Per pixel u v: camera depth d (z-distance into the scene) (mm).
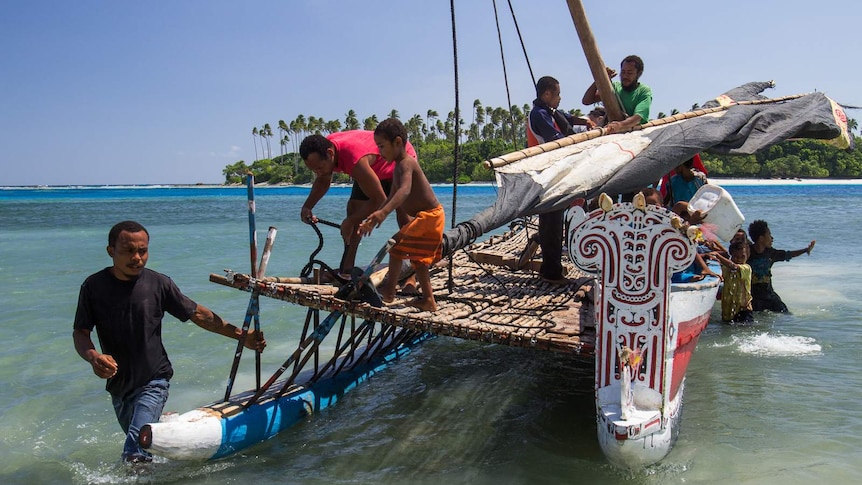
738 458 4578
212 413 4859
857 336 7762
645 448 4176
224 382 6422
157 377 4551
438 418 5594
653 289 4180
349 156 5348
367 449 4957
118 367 4445
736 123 7477
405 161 4906
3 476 4512
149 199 67125
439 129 108562
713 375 6426
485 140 92312
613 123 7066
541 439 5109
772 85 9570
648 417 4184
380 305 5023
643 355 4238
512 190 5742
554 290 6664
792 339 7699
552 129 6930
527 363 7230
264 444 5035
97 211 39688
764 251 9125
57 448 4969
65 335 8047
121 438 5168
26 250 17281
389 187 5727
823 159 91062
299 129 112000
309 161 5355
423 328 4922
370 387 6426
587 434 5203
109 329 4352
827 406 5527
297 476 4523
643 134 6879
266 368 6828
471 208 35219
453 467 4641
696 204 4758
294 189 106938
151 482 4434
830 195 54125
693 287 4617
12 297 10328
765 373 6465
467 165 88500
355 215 5543
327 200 54656
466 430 5324
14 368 6805
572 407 5844
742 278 8430
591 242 4285
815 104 8617
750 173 90688
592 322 5176
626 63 7508
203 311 4754
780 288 10969
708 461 4543
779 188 76188
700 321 4797
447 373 6875
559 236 6879
